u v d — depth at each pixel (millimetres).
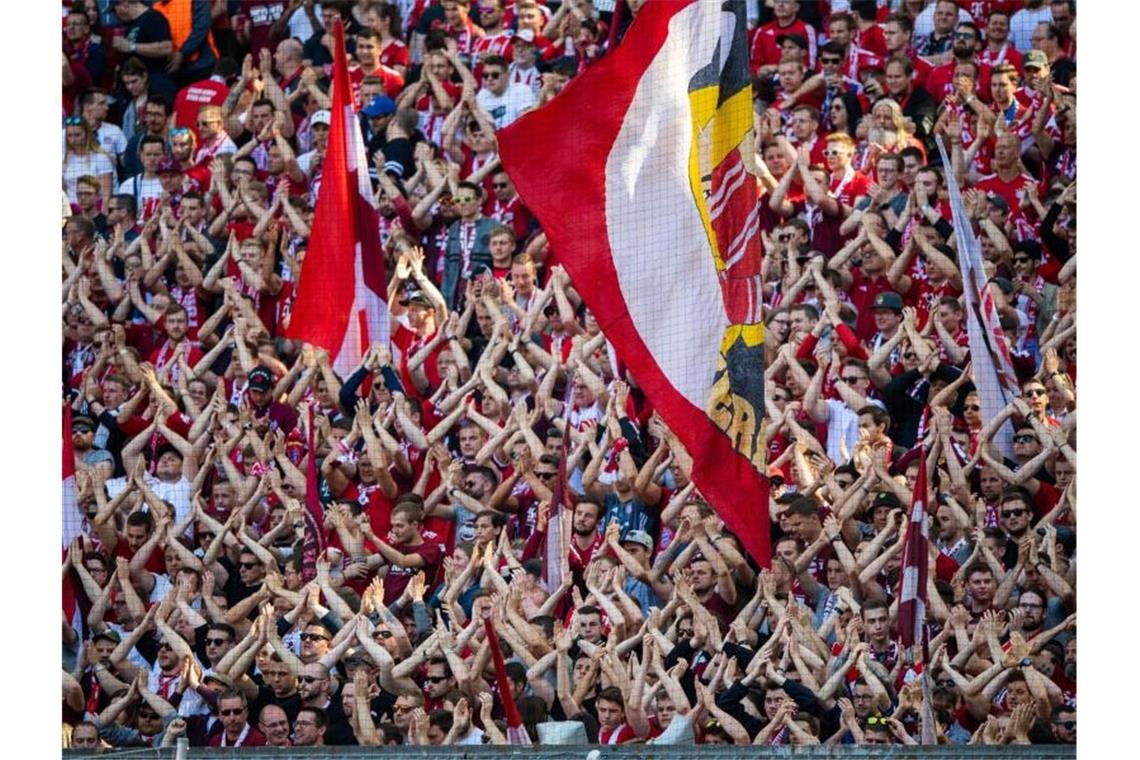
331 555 40125
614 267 37594
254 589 40500
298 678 38906
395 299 42156
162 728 39281
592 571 39062
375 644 38875
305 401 41875
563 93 37906
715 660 37500
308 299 42000
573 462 40062
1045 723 36625
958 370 40031
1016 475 38875
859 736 36750
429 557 39969
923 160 41500
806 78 42719
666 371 37156
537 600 38938
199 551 41000
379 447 40719
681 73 37562
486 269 42062
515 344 41281
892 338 40375
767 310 41094
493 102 42969
